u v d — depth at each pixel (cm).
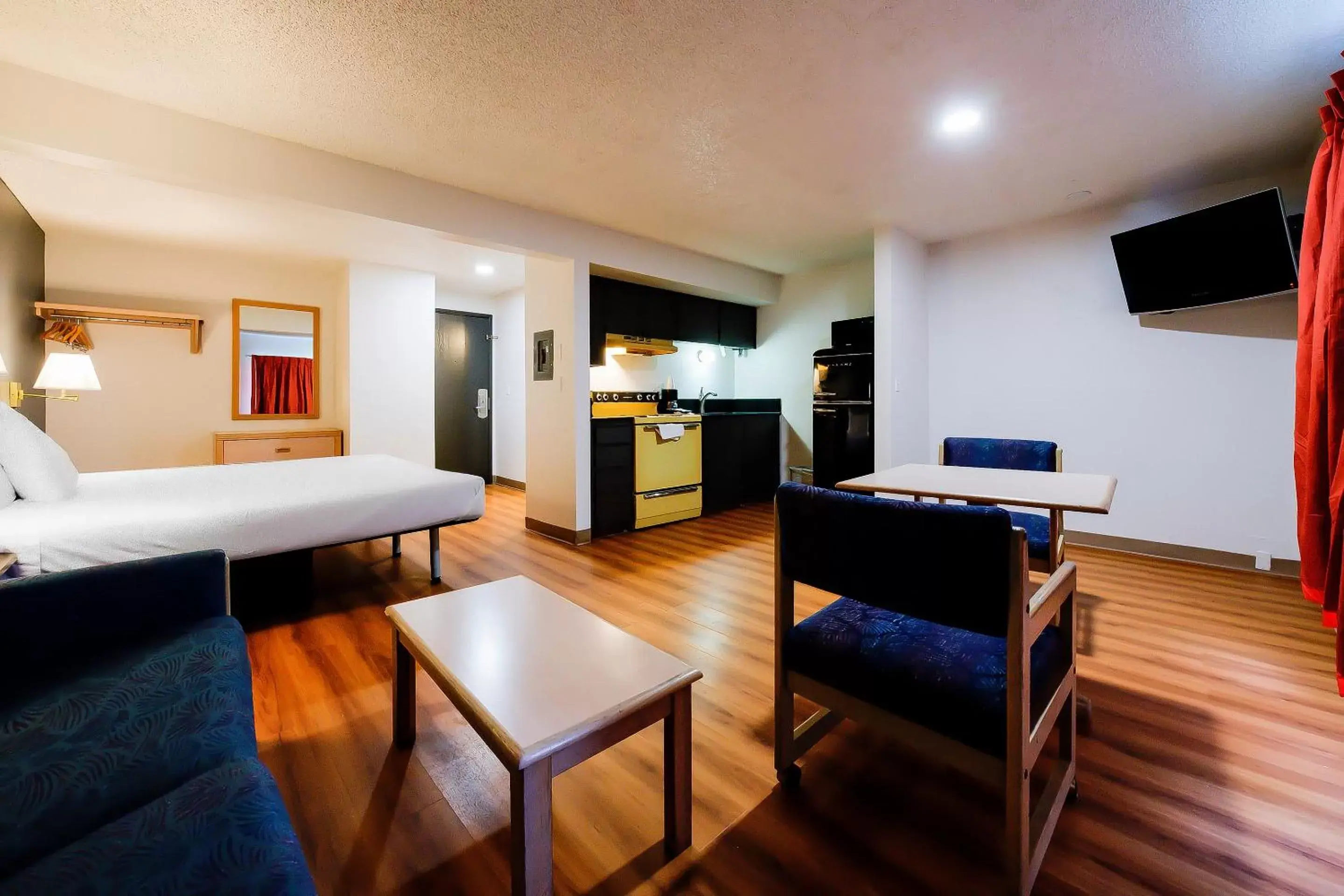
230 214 355
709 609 263
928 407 436
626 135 259
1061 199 339
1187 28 185
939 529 103
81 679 108
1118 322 351
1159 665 203
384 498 260
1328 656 209
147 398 427
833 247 446
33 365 363
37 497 218
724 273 492
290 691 189
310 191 269
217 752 88
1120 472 354
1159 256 312
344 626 244
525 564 339
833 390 452
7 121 203
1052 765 148
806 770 150
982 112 239
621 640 132
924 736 114
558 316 401
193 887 60
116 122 222
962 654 118
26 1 169
